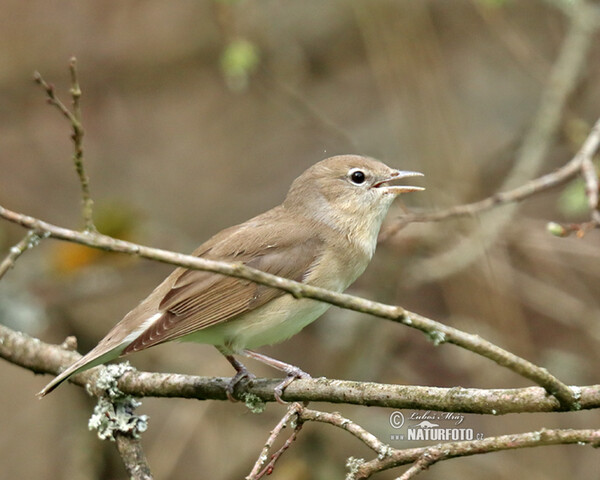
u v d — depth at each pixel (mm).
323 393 6645
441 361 12484
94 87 14914
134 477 7238
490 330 11797
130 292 13094
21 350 8242
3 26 14812
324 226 8750
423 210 11117
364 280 13617
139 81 15016
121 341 7527
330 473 10992
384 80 12828
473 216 10289
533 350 11977
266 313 7926
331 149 14891
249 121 15398
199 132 15242
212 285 7875
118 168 14781
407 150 12820
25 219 5203
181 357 12281
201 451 11773
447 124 12500
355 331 12430
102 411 7535
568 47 12055
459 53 15141
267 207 14750
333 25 15320
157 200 14727
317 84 15438
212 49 14992
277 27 15109
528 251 13227
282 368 7793
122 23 15094
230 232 8656
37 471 11922
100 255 12367
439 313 13047
